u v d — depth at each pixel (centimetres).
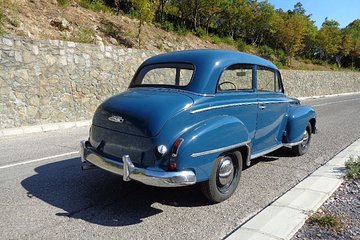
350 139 867
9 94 890
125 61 1220
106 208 401
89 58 1093
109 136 404
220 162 409
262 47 3128
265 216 372
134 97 410
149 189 466
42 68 964
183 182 356
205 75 417
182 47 1905
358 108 1769
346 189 467
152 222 368
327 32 4181
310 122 692
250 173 555
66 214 381
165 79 455
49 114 985
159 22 2105
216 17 2730
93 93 1112
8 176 502
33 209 390
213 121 395
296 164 614
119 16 1753
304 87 2627
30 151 661
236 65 462
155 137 358
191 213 394
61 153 648
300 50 3866
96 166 434
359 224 357
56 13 1359
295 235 331
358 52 4628
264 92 532
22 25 1136
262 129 518
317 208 396
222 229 355
